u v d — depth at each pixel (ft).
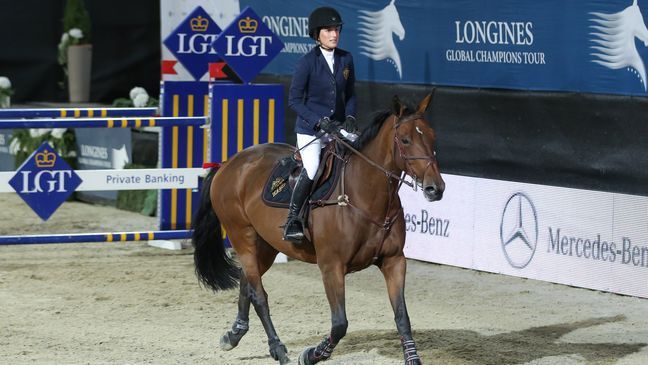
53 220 60.70
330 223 28.37
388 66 50.55
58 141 67.67
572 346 33.40
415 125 26.76
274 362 31.89
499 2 44.98
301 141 31.12
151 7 84.28
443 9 47.57
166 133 50.72
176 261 49.52
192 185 49.03
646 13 39.55
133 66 84.64
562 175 43.16
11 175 45.83
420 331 35.63
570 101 42.68
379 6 50.57
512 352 32.60
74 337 35.14
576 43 42.22
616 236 40.86
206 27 51.57
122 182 47.75
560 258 43.14
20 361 31.91
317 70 30.66
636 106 40.24
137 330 36.19
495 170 46.03
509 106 45.16
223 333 35.73
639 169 40.27
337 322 27.86
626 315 37.76
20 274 45.98
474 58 46.52
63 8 84.79
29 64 84.48
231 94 47.29
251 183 32.07
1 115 48.14
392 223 28.12
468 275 45.85
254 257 32.60
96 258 50.11
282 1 56.13
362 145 28.40
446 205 48.14
